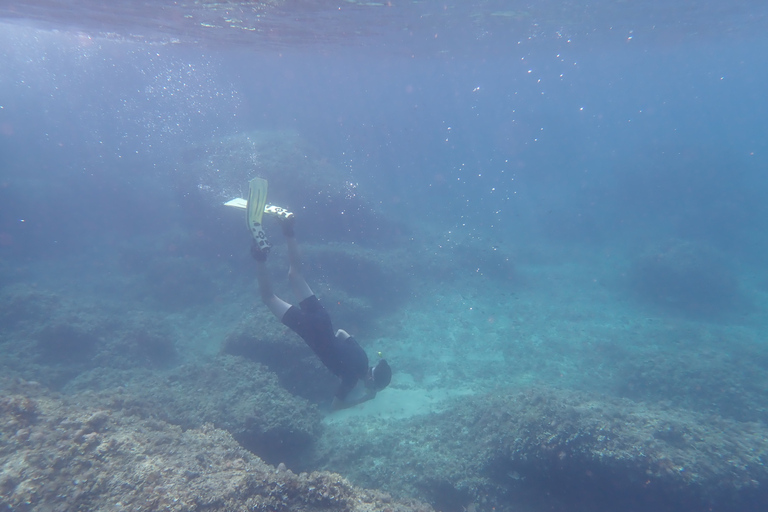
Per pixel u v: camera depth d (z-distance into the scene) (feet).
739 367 37.24
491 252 70.13
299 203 63.57
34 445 12.04
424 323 50.21
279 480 11.57
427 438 26.27
